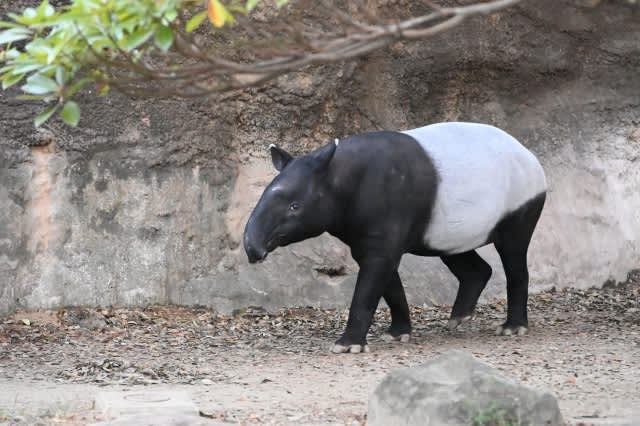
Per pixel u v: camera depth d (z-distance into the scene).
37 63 5.15
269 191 12.30
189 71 5.18
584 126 19.11
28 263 15.40
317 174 12.43
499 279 17.53
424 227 13.08
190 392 10.21
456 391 7.32
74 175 15.79
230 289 16.23
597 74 19.20
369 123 17.69
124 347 13.30
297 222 12.30
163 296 16.02
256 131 16.88
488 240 13.69
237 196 16.70
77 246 15.70
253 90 16.70
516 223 13.88
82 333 14.25
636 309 16.55
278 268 16.55
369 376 11.16
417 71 17.81
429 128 13.61
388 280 12.92
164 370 11.61
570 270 18.25
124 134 16.05
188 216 16.34
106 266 15.79
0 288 15.09
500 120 18.55
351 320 12.88
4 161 15.41
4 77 5.19
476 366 7.89
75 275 15.59
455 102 18.28
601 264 18.53
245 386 10.61
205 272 16.33
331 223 12.66
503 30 18.28
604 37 19.08
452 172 13.09
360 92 17.42
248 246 12.02
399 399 7.51
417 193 12.83
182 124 16.33
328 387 10.50
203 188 16.47
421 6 17.56
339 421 8.63
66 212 15.71
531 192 13.93
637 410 8.88
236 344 13.66
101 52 5.50
